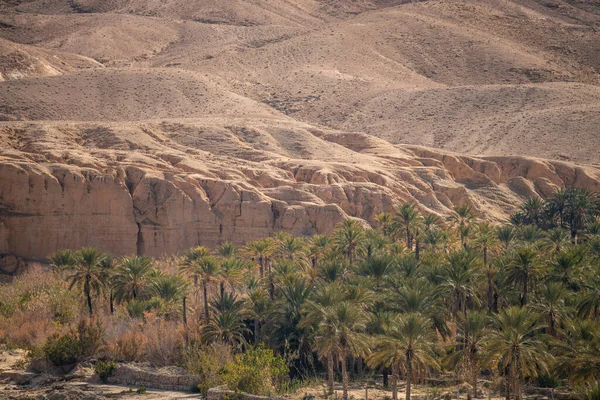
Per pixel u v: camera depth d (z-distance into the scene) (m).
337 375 142.75
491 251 170.88
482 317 125.06
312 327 134.62
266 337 139.25
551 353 124.19
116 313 163.62
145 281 164.62
